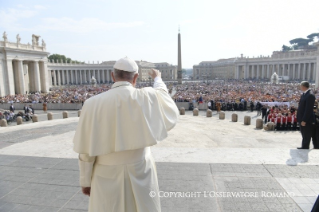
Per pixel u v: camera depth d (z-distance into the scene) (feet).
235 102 107.04
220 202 13.14
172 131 42.27
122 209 7.00
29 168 19.13
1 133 41.86
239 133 42.42
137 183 7.09
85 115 7.11
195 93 156.66
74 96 140.36
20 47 200.13
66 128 45.37
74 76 396.78
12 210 13.24
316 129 24.98
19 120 73.51
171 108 8.00
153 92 7.78
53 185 16.12
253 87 203.41
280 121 55.77
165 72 604.90
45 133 39.70
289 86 202.69
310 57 335.88
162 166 18.26
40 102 128.26
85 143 7.14
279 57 412.98
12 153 23.65
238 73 478.18
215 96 126.00
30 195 14.85
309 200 13.05
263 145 31.48
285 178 15.64
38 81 223.30
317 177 15.62
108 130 7.02
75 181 16.66
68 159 21.11
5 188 15.79
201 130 44.19
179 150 22.34
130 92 7.27
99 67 405.59
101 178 7.23
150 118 7.23
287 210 12.26
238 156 20.07
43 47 231.71
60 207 13.47
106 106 7.04
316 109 25.55
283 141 33.94
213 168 17.57
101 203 7.16
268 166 17.60
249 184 14.96
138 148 6.95
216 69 629.92
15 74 207.62
